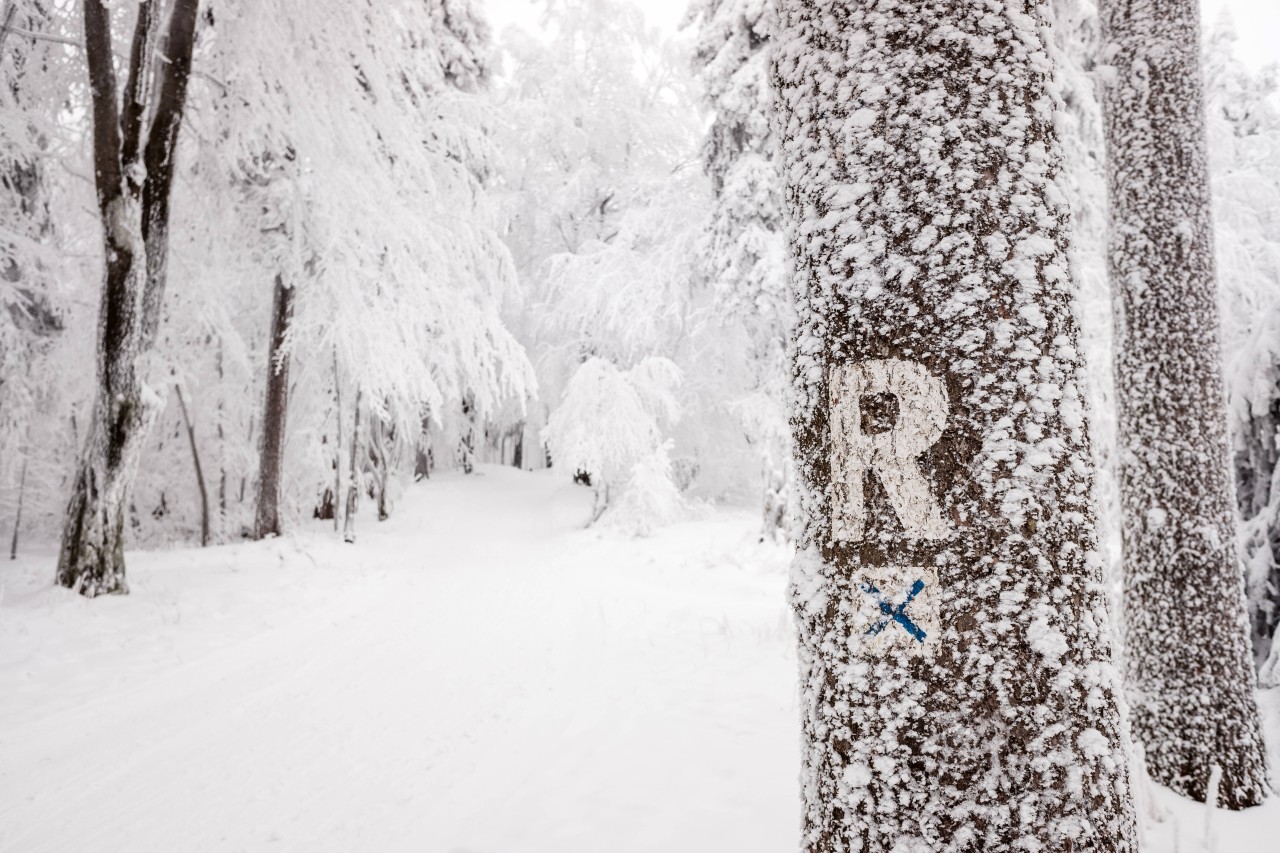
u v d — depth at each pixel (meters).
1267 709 5.14
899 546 1.33
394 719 5.71
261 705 6.04
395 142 12.80
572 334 25.22
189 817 4.07
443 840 3.73
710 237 15.66
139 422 9.66
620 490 20.94
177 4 9.99
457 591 12.09
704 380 21.69
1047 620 1.29
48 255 12.81
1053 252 1.40
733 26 14.57
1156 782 4.18
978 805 1.25
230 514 19.14
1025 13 1.46
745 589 12.02
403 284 14.29
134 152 9.59
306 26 10.88
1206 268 4.39
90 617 8.37
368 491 22.61
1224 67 21.64
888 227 1.39
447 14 22.03
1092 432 1.44
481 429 31.95
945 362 1.33
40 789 4.43
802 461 1.57
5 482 14.19
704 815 3.79
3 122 10.29
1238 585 4.21
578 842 3.57
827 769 1.42
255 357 18.88
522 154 25.45
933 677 1.29
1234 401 6.87
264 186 14.72
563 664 7.43
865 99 1.43
